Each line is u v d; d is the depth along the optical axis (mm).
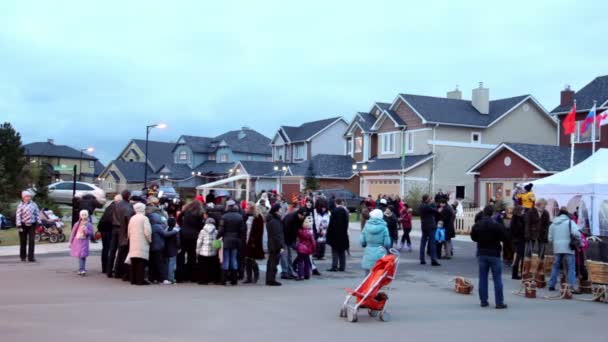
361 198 45406
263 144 86000
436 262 19500
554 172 34594
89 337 8719
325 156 56906
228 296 12742
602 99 38156
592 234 19406
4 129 32156
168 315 10508
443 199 22172
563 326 10578
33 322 9656
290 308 11547
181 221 15562
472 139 47031
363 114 56594
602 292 13469
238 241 14430
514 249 17375
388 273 10695
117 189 89000
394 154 49062
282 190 59500
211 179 77375
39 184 34281
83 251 15438
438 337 9430
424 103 47594
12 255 19672
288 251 15891
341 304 12117
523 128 49000
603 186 19406
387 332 9711
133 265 14078
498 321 10914
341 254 17672
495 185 38812
